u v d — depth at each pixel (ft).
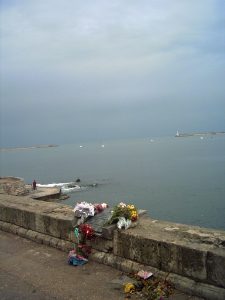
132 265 22.20
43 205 32.99
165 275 20.49
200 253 18.97
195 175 246.27
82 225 24.94
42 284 21.61
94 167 390.83
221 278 18.16
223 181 206.69
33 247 28.32
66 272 23.09
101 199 169.68
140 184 220.43
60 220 27.55
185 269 19.72
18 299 19.94
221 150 551.59
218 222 115.03
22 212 31.35
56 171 372.58
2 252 27.66
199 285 18.93
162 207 145.07
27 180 286.66
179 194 172.86
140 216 26.48
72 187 215.51
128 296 19.48
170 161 394.11
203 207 139.13
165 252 20.66
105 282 21.33
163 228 23.36
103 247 24.29
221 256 18.06
